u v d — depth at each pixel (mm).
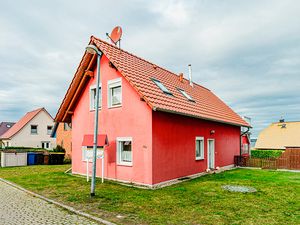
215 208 7414
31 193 9844
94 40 13430
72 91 15055
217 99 23734
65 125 31156
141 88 11523
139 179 11312
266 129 43500
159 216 6738
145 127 11273
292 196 8875
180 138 12953
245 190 9820
